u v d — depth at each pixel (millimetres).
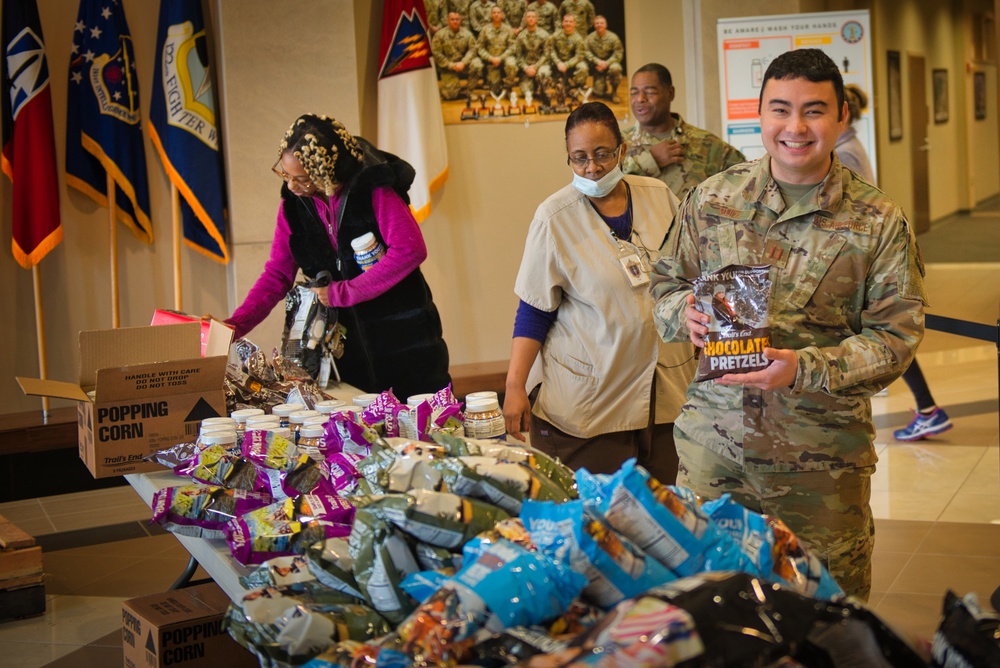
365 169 3324
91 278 5441
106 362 2877
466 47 5984
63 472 4949
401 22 5648
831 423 2084
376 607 1497
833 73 1976
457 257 6137
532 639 1258
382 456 1687
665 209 3029
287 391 3002
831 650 1195
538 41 6102
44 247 5117
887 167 11758
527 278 2955
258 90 5465
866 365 1940
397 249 3348
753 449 2113
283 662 1456
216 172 5441
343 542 1608
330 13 5535
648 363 2943
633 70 6340
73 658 3191
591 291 2893
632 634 1104
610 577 1351
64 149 5348
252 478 2074
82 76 5262
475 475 1553
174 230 5398
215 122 5457
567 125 2896
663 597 1175
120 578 3951
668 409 3000
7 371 5301
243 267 5531
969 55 14094
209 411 2670
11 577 3514
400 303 3516
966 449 5273
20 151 5062
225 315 5707
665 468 3049
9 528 3707
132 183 5371
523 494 1559
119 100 5293
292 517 1813
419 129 5684
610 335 2908
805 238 2057
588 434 2951
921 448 5344
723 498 1507
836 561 2121
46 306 5375
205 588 2465
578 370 2953
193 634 2240
